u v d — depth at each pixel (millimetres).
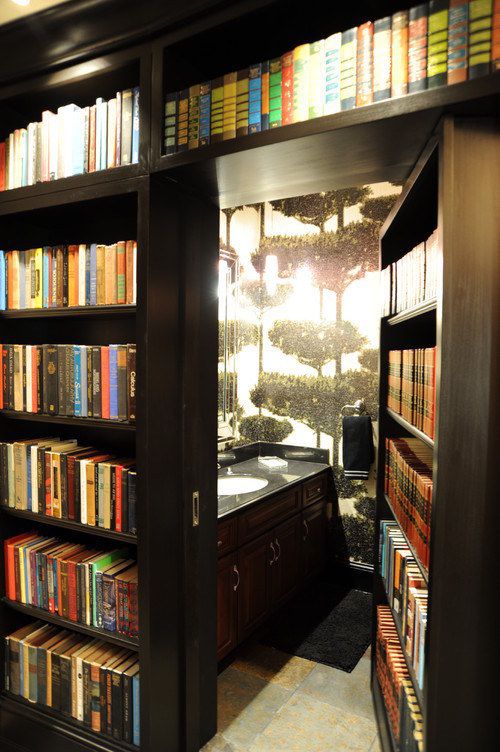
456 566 1100
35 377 1824
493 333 1072
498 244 1066
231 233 3262
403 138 1230
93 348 1694
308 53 1242
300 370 3441
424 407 1357
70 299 1768
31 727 1854
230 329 3293
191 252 1742
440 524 1098
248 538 2475
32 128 1778
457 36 1038
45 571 1839
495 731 1120
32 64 1685
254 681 2338
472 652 1106
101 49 1549
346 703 2191
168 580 1694
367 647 2619
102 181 1607
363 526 3283
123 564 1793
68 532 2096
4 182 1868
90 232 2033
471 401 1082
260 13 1304
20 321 2033
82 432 2070
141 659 1601
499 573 1098
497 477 1087
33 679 1880
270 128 1302
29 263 1853
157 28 1433
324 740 1974
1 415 1957
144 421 1563
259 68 1312
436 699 1117
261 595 2615
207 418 1893
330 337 3332
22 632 1979
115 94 1772
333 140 1244
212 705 1977
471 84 1013
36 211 1842
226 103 1365
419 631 1355
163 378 1636
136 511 1591
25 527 2074
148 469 1571
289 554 2896
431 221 1895
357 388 3260
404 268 1738
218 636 2258
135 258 1620
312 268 3373
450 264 1069
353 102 1180
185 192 1688
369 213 3170
